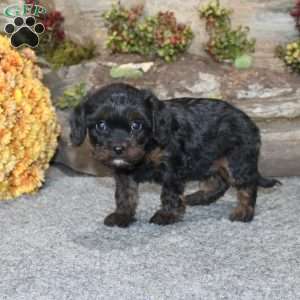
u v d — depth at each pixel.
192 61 1.81
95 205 1.53
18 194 1.57
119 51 1.84
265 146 1.68
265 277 1.21
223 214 1.48
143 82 1.76
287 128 1.69
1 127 1.49
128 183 1.42
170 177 1.39
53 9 1.90
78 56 1.85
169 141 1.36
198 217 1.46
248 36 1.79
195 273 1.23
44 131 1.60
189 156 1.40
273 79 1.74
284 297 1.16
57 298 1.16
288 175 1.71
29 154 1.56
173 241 1.34
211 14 1.77
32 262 1.27
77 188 1.63
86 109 1.34
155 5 1.85
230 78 1.75
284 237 1.35
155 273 1.23
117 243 1.34
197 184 1.67
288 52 1.73
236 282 1.20
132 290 1.18
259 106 1.72
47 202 1.55
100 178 1.71
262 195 1.58
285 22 1.76
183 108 1.41
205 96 1.73
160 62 1.80
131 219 1.43
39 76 1.67
